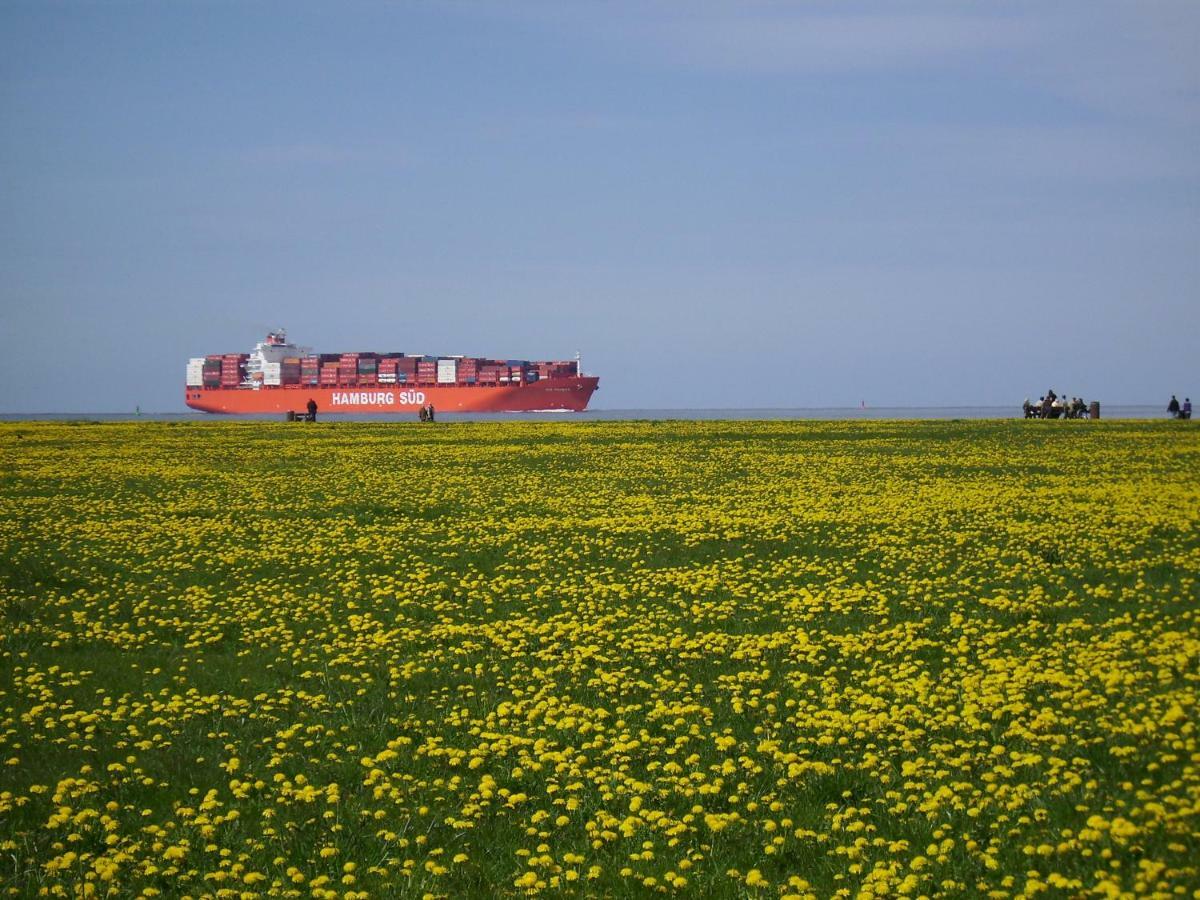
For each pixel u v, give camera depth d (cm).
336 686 1678
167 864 1099
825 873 1029
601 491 3766
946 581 2186
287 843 1136
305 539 2945
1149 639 1691
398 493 3853
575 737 1399
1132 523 2773
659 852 1082
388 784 1245
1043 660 1614
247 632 2025
